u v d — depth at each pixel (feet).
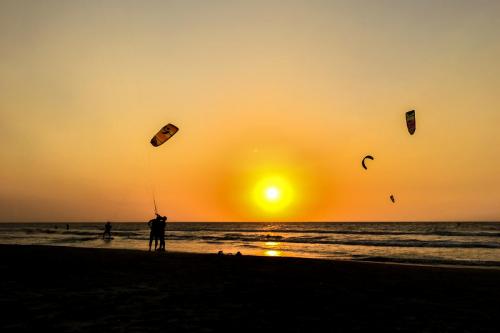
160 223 62.03
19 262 44.52
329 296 28.89
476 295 30.14
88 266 42.06
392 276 39.78
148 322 20.27
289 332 19.24
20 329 18.54
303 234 218.59
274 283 34.17
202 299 26.66
